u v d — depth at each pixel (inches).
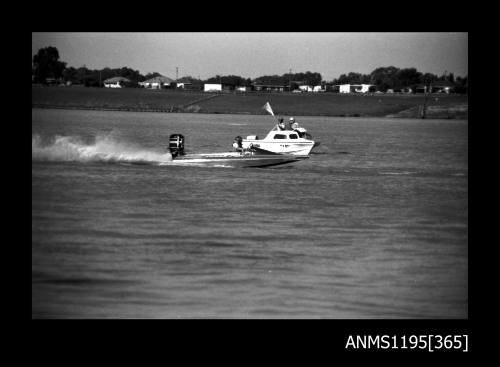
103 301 1689.2
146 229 2317.9
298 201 2886.3
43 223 2393.0
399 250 2144.4
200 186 3171.8
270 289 1771.7
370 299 1734.7
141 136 6461.6
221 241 2181.3
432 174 4025.6
